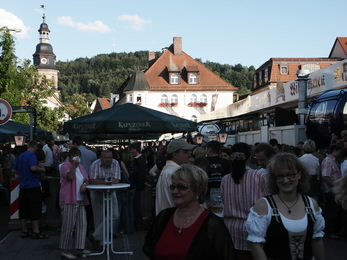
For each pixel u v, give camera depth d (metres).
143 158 10.37
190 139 19.62
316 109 14.50
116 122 10.78
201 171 3.10
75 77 190.38
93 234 7.98
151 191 10.55
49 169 11.80
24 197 9.34
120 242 9.03
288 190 3.32
